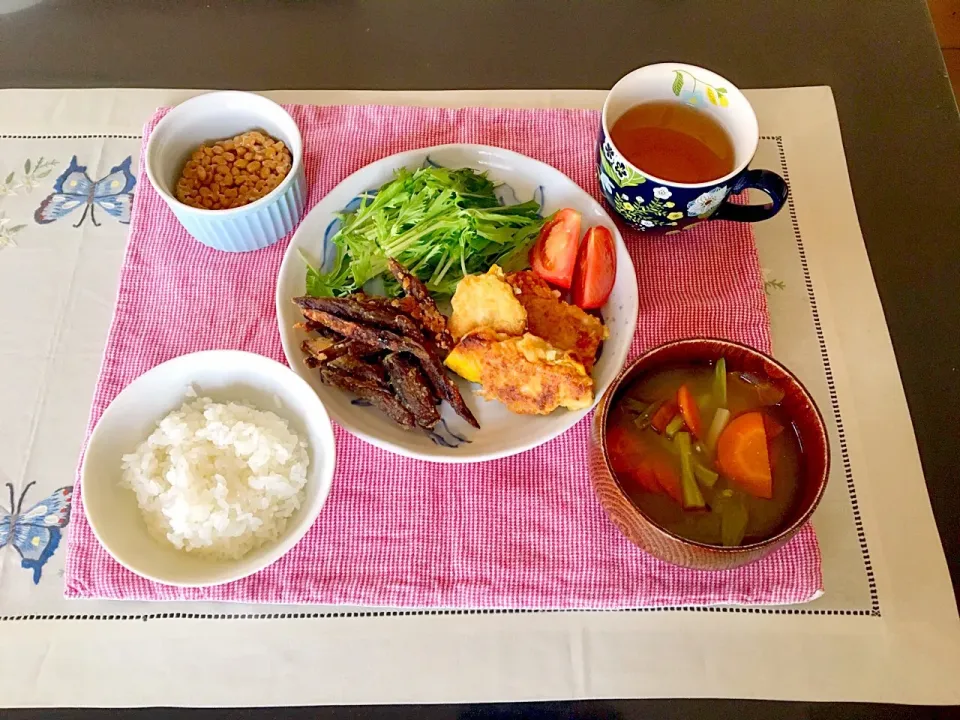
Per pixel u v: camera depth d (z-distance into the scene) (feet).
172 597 1.64
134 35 2.32
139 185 2.06
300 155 1.88
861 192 2.13
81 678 1.59
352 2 2.39
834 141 2.18
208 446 1.63
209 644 1.62
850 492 1.78
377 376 1.77
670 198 1.77
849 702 1.59
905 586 1.69
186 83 2.25
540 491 1.74
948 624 1.65
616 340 1.80
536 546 1.69
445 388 1.73
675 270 1.97
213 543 1.57
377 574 1.66
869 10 2.39
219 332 1.89
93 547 1.66
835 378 1.90
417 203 1.91
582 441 1.79
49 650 1.61
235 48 2.31
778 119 2.21
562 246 1.86
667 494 1.53
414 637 1.64
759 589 1.65
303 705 1.58
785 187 1.77
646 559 1.68
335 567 1.67
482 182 1.96
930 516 1.75
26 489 1.76
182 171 1.96
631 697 1.59
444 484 1.74
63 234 2.04
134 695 1.57
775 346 1.93
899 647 1.63
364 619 1.65
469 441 1.74
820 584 1.65
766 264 2.02
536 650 1.63
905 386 1.90
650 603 1.64
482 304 1.77
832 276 2.01
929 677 1.60
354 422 1.72
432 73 2.28
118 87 2.24
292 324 1.79
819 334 1.94
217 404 1.67
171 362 1.64
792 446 1.53
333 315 1.77
